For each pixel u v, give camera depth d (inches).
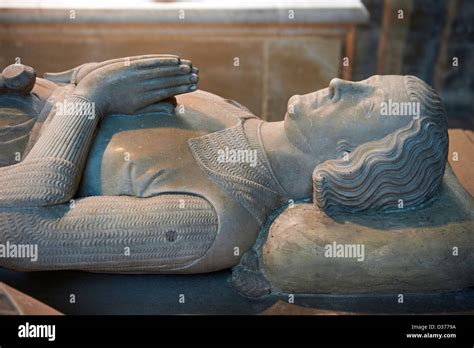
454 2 134.1
